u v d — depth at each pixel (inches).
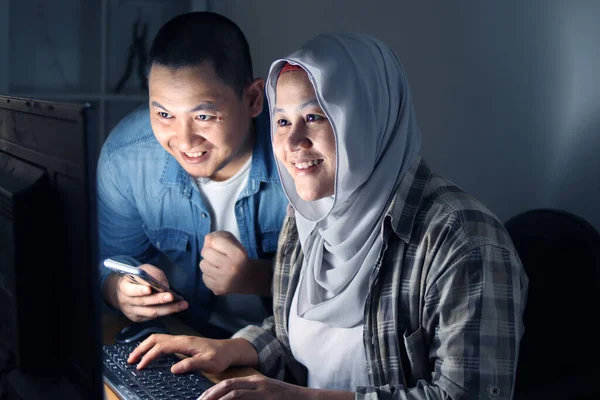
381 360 51.5
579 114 65.6
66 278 34.7
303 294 57.0
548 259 53.5
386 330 50.9
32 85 86.7
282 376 59.4
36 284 35.9
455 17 76.2
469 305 46.8
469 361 46.1
